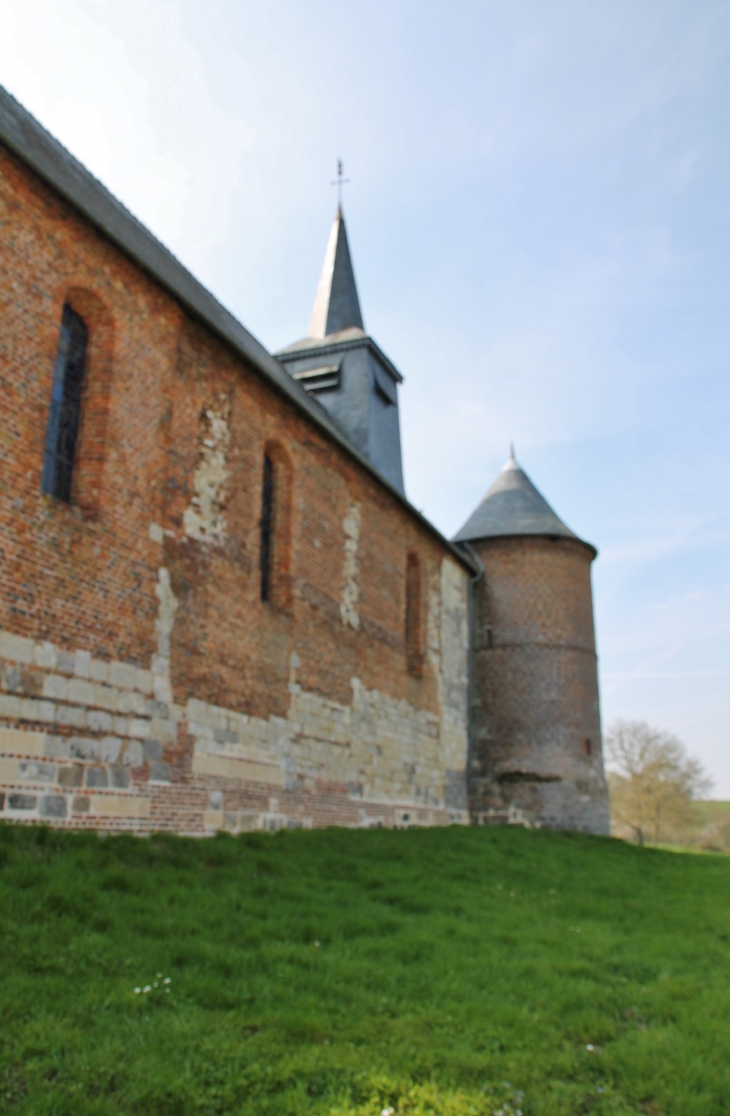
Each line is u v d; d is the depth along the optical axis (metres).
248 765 12.33
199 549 11.74
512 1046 5.53
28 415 9.08
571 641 24.41
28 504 8.95
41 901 6.49
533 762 23.05
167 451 11.30
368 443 24.11
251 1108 4.32
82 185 12.36
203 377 12.30
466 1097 4.67
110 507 10.12
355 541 16.92
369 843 13.37
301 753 13.95
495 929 8.79
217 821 11.41
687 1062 5.48
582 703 24.11
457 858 13.64
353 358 25.28
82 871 7.57
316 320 27.77
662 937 9.45
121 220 13.01
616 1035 6.07
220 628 12.01
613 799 49.66
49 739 8.84
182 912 7.23
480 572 24.73
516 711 23.48
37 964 5.54
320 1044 5.15
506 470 27.38
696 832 53.78
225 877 9.16
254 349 16.73
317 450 15.63
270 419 14.06
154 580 10.73
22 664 8.64
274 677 13.36
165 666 10.73
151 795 10.19
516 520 25.27
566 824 22.73
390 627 18.22
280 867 10.14
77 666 9.31
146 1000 5.31
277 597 14.25
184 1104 4.26
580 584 25.28
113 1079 4.39
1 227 8.99
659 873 16.44
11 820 8.30
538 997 6.52
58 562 9.24
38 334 9.33
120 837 9.09
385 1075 4.79
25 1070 4.33
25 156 9.10
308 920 7.82
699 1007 6.69
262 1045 4.98
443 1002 6.15
